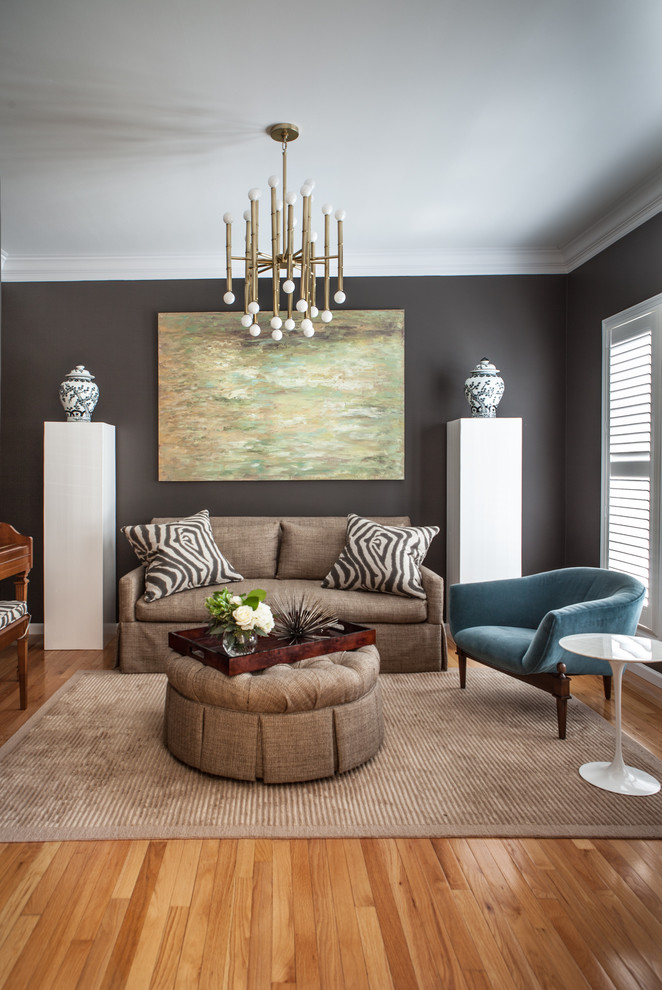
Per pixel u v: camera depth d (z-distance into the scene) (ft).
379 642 12.67
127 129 9.75
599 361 14.12
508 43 7.86
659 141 10.34
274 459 15.74
